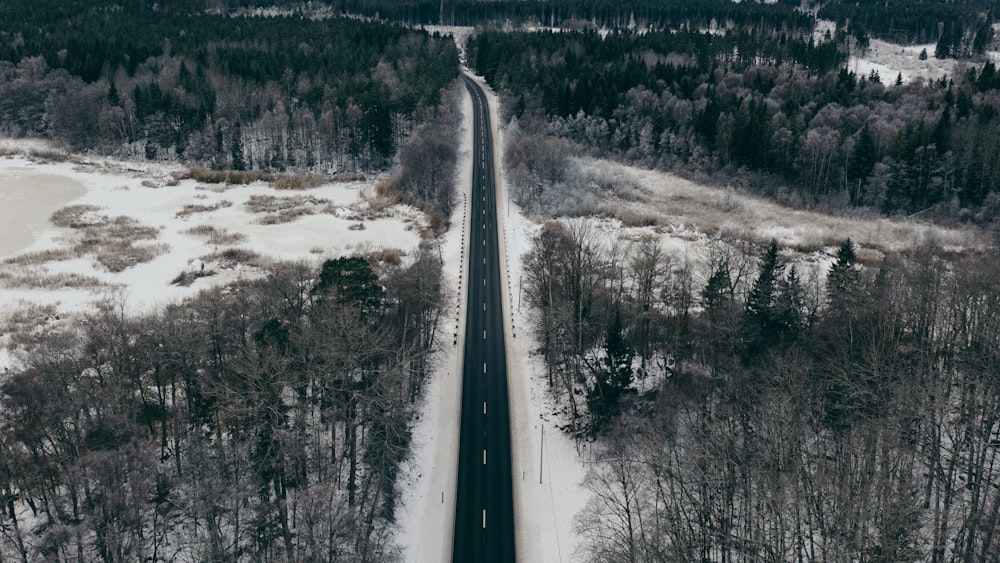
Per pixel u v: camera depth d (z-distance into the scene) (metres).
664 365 94.81
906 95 197.38
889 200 163.00
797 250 138.38
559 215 160.50
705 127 190.38
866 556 56.44
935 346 81.62
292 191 181.75
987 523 59.78
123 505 61.28
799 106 196.12
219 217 162.00
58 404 71.25
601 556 66.00
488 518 79.12
